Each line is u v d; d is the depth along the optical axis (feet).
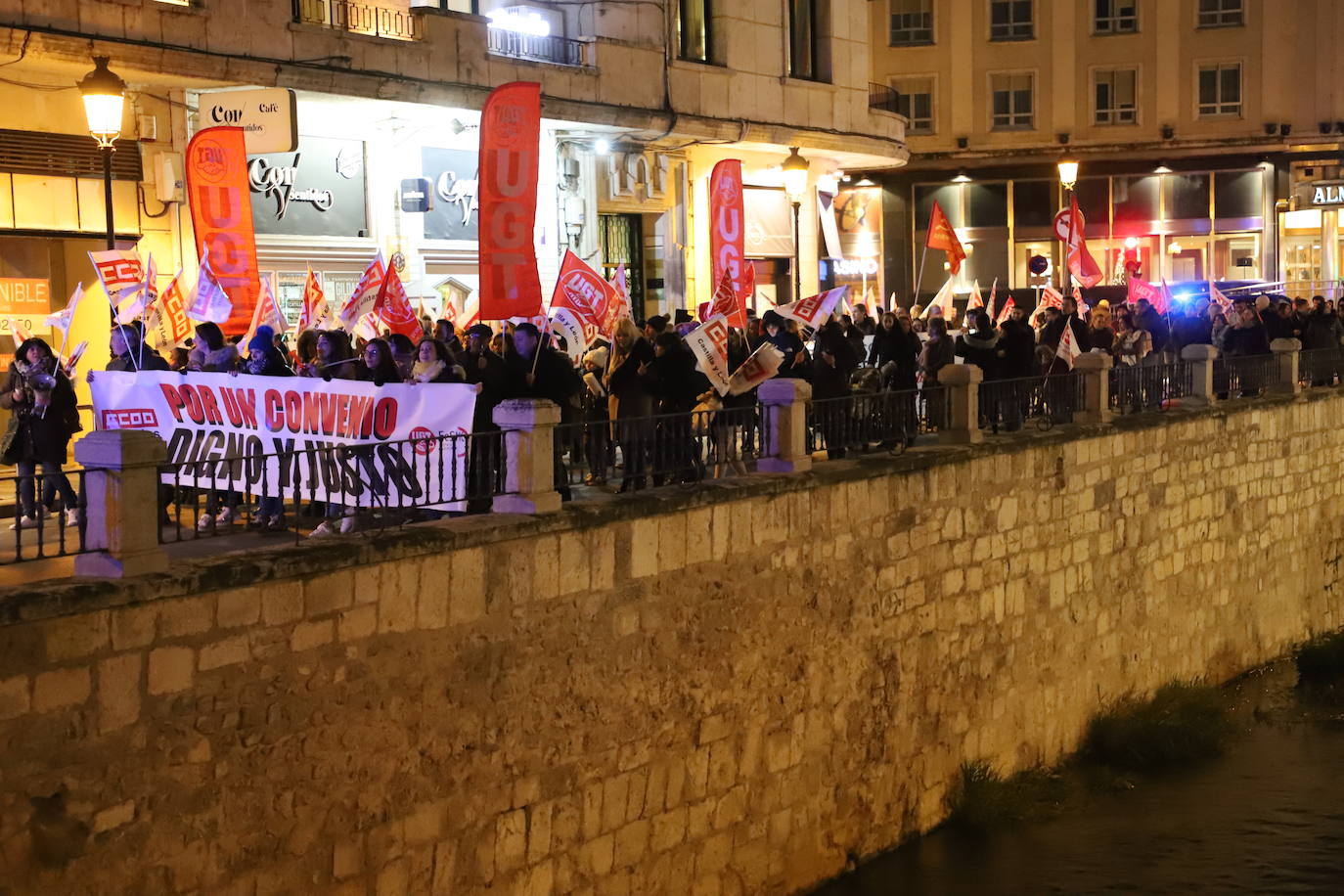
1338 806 51.52
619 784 36.96
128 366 43.34
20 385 42.47
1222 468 67.41
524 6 75.41
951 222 149.18
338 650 30.19
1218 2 144.77
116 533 27.07
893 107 119.44
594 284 46.52
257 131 57.88
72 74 58.34
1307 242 146.51
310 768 29.78
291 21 61.67
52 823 25.79
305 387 35.94
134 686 26.86
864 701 45.47
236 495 38.01
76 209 58.95
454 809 32.73
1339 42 143.95
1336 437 78.59
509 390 39.32
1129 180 147.54
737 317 47.75
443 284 74.33
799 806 42.98
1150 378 63.82
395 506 34.37
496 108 37.96
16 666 25.18
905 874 44.96
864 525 45.24
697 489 39.19
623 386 42.27
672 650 38.42
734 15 83.87
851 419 46.62
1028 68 146.92
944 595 49.01
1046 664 54.54
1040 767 54.08
